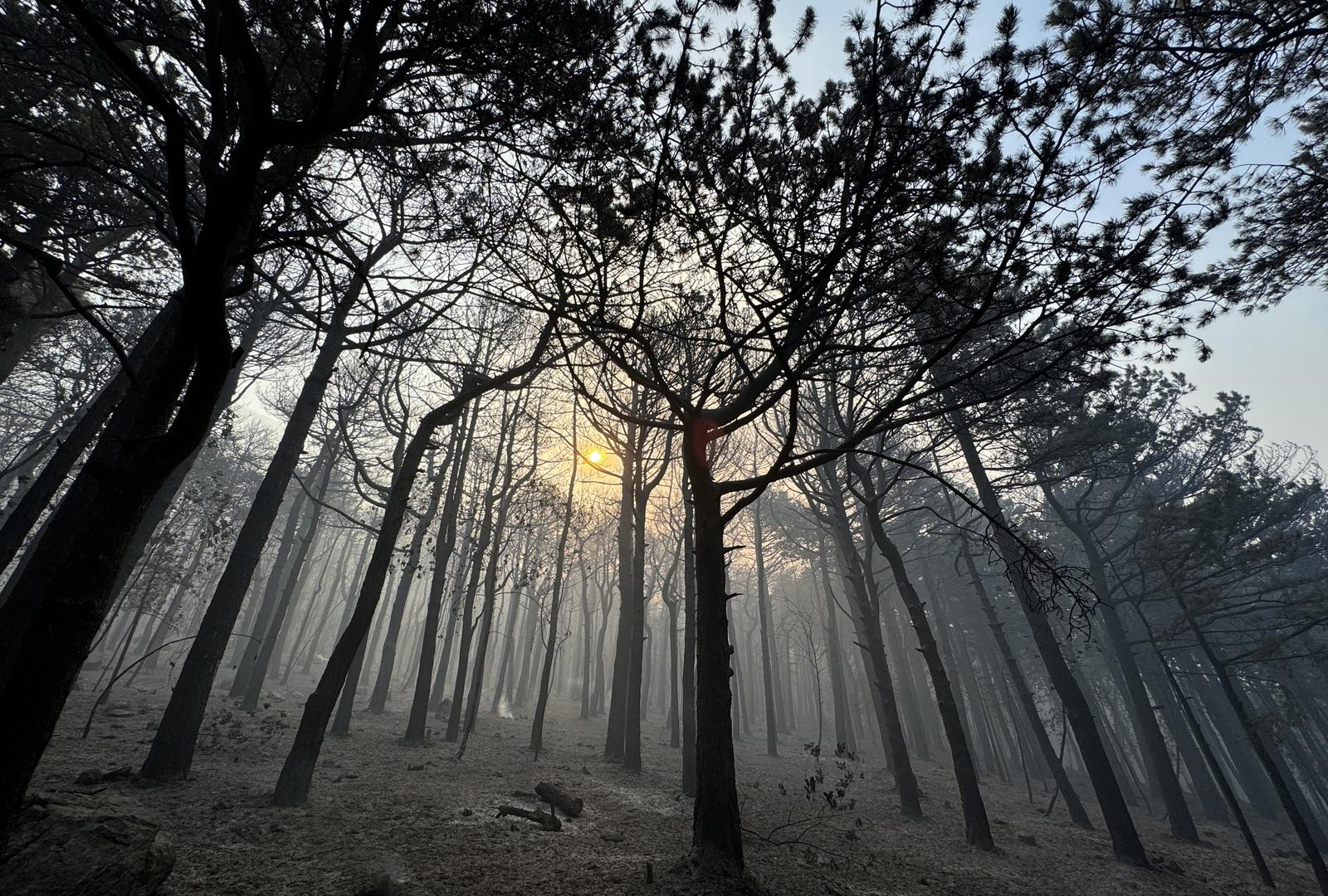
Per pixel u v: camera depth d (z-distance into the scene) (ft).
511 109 17.29
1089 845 42.24
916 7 13.96
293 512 79.36
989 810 52.49
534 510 63.26
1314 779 78.74
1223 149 19.07
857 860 29.17
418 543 52.90
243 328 46.93
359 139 19.80
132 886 13.47
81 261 38.70
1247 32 21.59
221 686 68.69
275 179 19.38
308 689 78.13
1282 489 54.19
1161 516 51.96
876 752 101.09
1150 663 82.94
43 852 12.89
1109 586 69.05
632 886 19.21
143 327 54.75
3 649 20.83
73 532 23.62
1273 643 46.80
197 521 69.56
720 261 18.24
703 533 24.45
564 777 37.88
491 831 23.95
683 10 14.67
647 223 18.19
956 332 18.17
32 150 26.71
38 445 65.98
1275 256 27.40
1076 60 14.98
